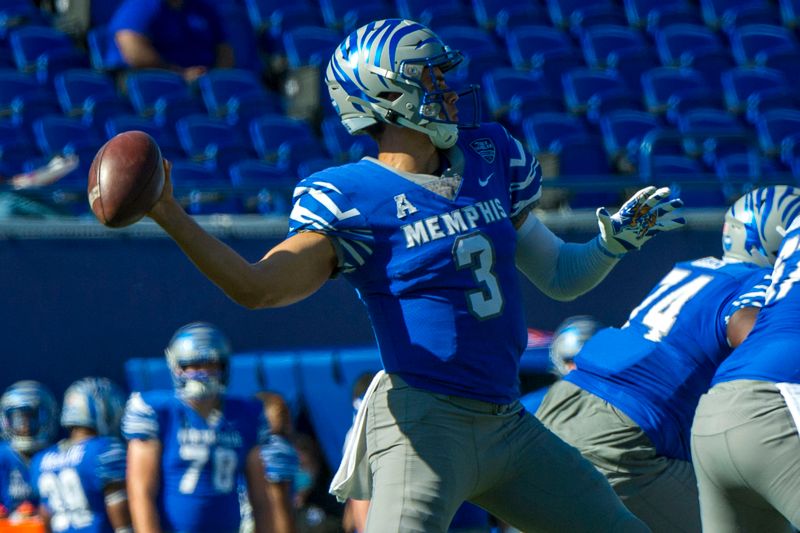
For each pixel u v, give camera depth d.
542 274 14.15
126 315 29.91
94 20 48.03
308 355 29.09
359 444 13.17
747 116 47.75
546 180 33.44
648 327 17.44
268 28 49.88
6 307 29.17
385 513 12.43
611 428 17.22
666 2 54.25
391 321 12.74
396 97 12.81
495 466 12.82
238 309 30.58
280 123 41.81
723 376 15.22
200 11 44.66
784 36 51.91
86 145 38.62
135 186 11.32
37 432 24.44
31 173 36.34
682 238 33.25
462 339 12.62
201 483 20.23
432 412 12.55
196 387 20.42
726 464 14.88
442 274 12.63
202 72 44.03
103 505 22.05
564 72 49.12
